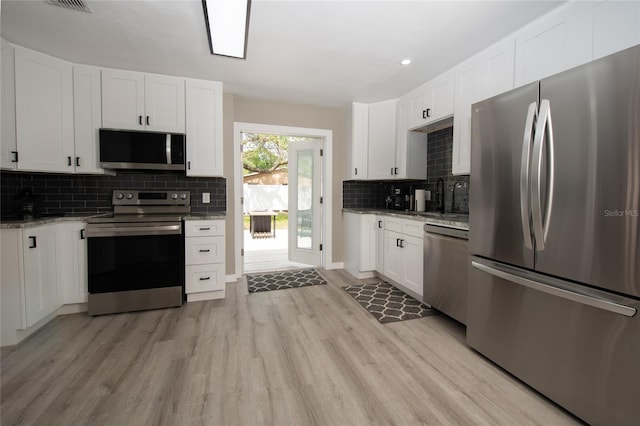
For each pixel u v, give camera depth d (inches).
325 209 156.9
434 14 72.1
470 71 94.2
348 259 152.2
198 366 68.4
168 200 118.0
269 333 84.9
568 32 66.6
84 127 100.2
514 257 62.4
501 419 53.0
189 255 106.4
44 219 86.0
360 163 144.7
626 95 43.9
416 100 122.4
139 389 60.2
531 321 59.5
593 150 47.9
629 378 44.9
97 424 51.1
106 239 95.4
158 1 67.5
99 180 112.7
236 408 55.3
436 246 94.5
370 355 73.7
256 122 139.8
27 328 80.6
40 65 91.3
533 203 55.1
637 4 55.1
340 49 89.9
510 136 62.6
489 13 71.4
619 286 45.4
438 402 57.2
